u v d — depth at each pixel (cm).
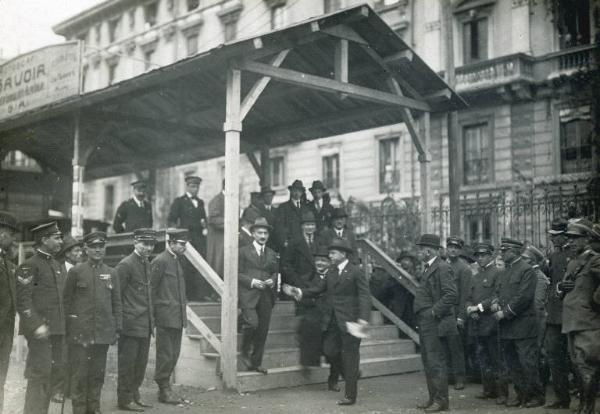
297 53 1074
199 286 1127
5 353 657
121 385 770
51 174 1694
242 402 816
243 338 929
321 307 857
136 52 3991
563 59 2425
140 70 3947
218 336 963
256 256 925
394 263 1230
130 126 1286
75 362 718
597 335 702
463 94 2631
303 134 1430
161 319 813
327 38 1004
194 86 1148
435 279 802
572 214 1385
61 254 877
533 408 796
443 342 948
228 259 892
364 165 3008
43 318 705
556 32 2470
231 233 895
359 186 3025
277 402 819
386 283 1230
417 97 1178
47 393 685
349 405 805
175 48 3775
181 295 832
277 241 1145
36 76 1232
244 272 917
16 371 1101
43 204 1688
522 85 2470
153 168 1647
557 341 790
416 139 1178
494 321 870
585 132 2383
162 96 1234
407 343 1164
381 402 832
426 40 2797
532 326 802
